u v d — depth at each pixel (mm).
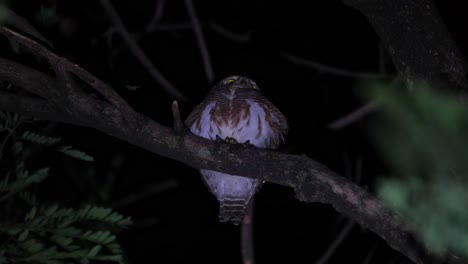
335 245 12781
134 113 6598
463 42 11797
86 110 6582
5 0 6371
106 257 5277
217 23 14750
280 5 14656
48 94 6559
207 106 9492
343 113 14133
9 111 6816
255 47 14555
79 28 12656
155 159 14766
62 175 11656
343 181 6086
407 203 2133
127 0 14570
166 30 14531
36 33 7844
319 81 14305
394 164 2039
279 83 14430
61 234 5469
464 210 2064
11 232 5383
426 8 6121
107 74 10750
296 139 13719
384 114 2020
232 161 6547
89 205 5906
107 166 13758
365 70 14453
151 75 13297
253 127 9266
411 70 6180
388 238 5789
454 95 5621
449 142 1972
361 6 6367
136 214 14961
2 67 6562
